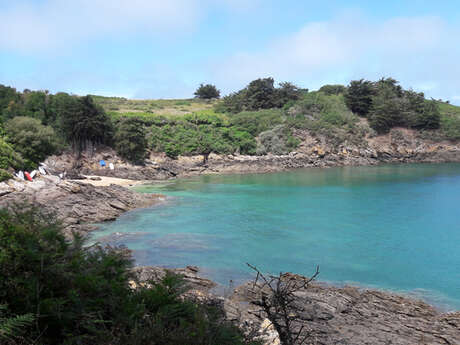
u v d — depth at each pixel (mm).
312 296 15914
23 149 55500
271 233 30203
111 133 77812
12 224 5395
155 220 34969
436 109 121875
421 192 52344
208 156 91312
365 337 11898
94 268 5793
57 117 75938
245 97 134500
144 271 17766
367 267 22453
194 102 162000
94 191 41594
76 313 4707
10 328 4004
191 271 20797
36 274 4973
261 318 11164
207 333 5055
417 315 15523
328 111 122750
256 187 59062
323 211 39531
